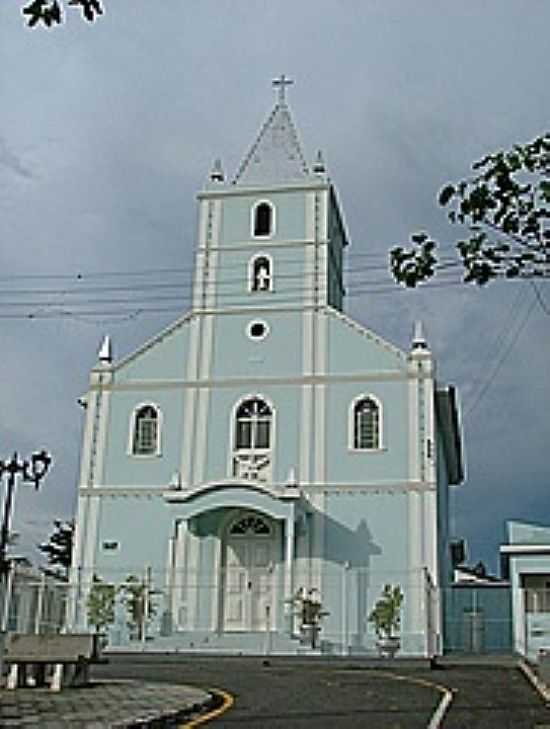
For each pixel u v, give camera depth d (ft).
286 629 94.12
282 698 48.83
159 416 105.50
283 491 95.25
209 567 98.43
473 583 119.44
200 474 102.47
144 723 37.09
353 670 68.54
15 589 91.71
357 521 97.86
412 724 39.99
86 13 21.38
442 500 111.45
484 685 56.90
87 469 104.58
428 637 88.33
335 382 103.30
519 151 24.72
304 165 113.91
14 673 52.42
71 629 95.96
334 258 115.14
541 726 39.86
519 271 25.71
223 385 105.40
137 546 100.83
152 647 91.61
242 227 111.96
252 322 107.45
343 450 100.53
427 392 100.94
